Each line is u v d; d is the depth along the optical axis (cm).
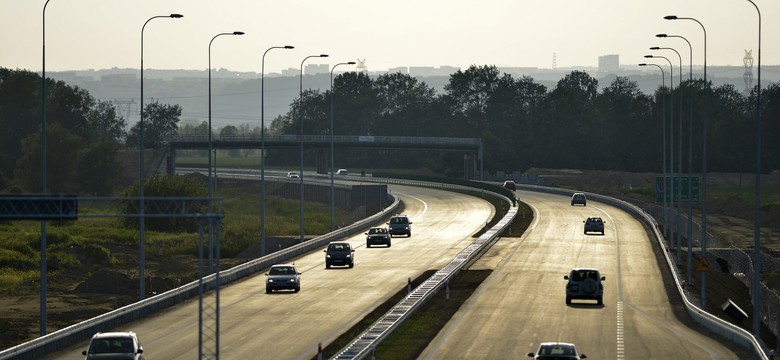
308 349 12619
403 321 14812
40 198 11262
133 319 15312
